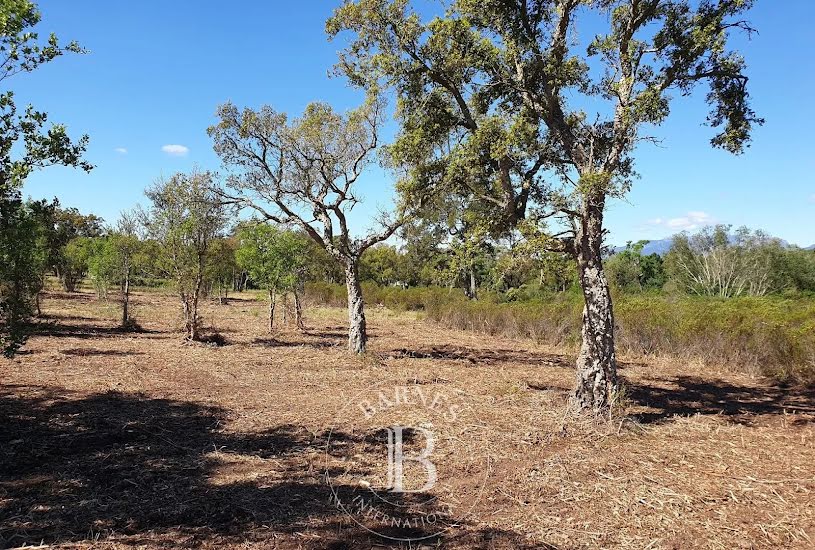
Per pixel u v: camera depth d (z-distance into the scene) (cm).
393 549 403
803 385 1162
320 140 1308
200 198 1498
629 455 632
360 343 1379
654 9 748
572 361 1480
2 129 523
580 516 467
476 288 2995
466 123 883
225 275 3106
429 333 2159
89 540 402
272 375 1086
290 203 1388
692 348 1497
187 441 647
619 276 3647
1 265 577
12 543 392
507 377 1152
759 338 1342
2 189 529
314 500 486
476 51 797
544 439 670
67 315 2086
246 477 538
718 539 434
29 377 956
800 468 603
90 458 576
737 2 710
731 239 3847
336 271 3947
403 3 866
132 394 871
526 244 720
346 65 1106
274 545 404
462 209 923
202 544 402
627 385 1113
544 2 790
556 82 776
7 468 538
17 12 508
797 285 3488
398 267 4438
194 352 1347
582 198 725
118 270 1878
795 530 452
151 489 501
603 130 776
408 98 889
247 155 1334
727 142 811
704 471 587
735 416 855
